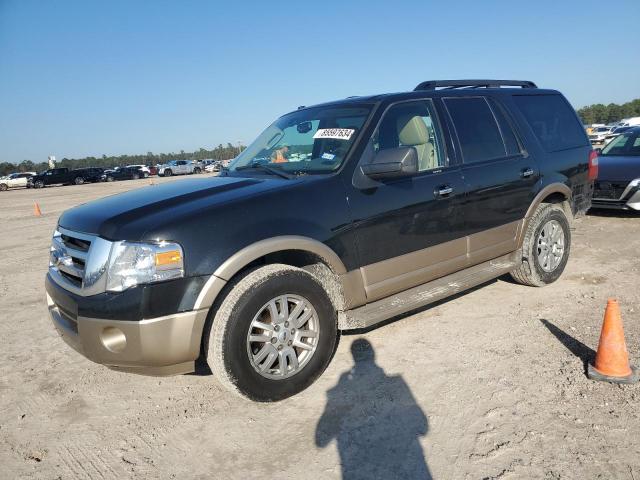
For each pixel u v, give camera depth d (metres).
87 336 2.90
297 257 3.48
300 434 2.86
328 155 3.75
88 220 3.17
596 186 8.21
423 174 3.96
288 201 3.25
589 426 2.72
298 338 3.23
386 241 3.67
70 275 3.22
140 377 3.75
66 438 3.00
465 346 3.81
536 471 2.40
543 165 4.86
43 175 41.62
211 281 2.87
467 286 4.16
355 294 3.54
